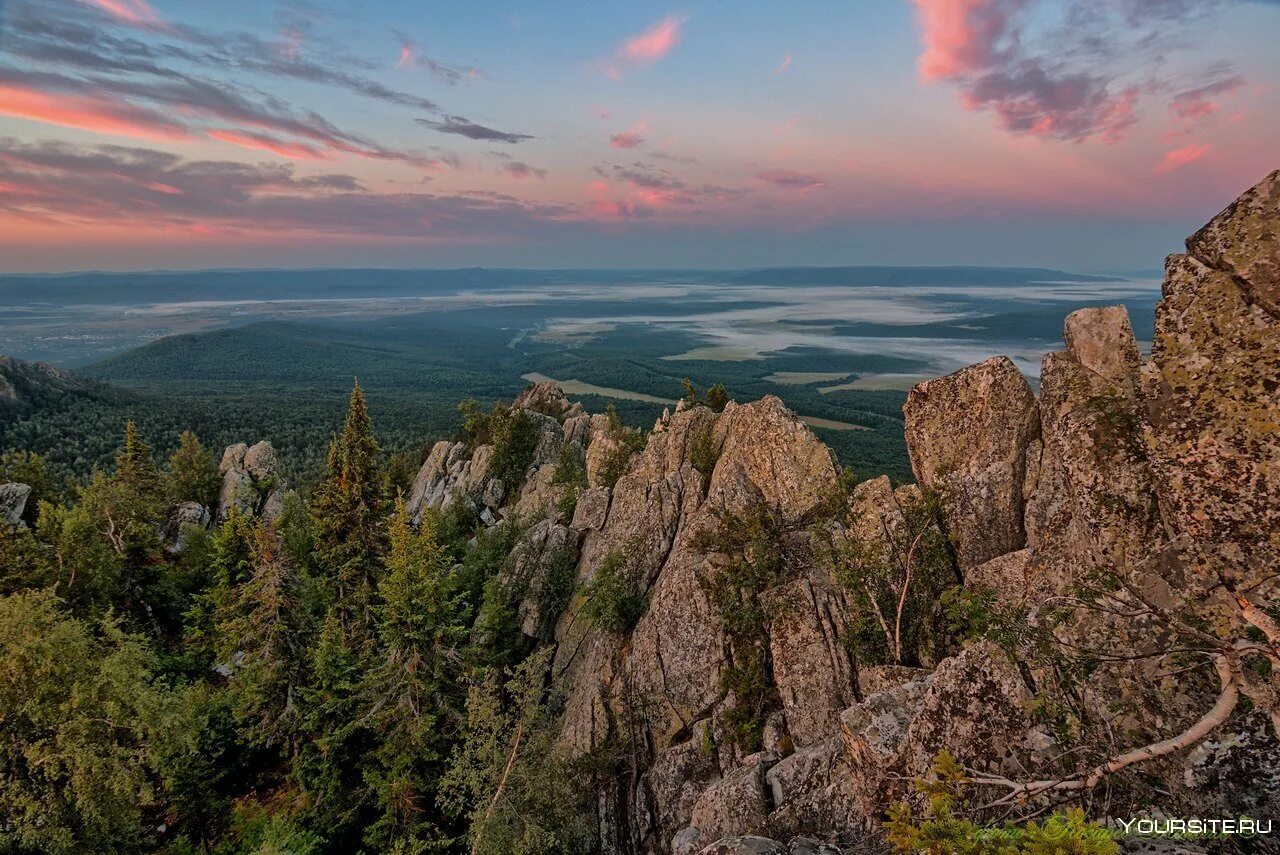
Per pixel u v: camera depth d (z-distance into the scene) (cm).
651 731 3369
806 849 1697
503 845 3084
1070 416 1648
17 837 2939
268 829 3809
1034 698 1398
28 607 3052
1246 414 1034
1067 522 1758
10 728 2947
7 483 6650
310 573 6544
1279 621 940
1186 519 1110
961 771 1067
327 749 3894
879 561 2898
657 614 3650
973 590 2320
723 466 4578
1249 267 1041
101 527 5944
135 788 3331
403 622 4053
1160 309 1161
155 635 5734
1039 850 779
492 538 6825
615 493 5441
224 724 4456
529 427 9944
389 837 3828
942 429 2955
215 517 8644
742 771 2378
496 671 4225
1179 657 1159
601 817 3231
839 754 2012
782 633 3048
